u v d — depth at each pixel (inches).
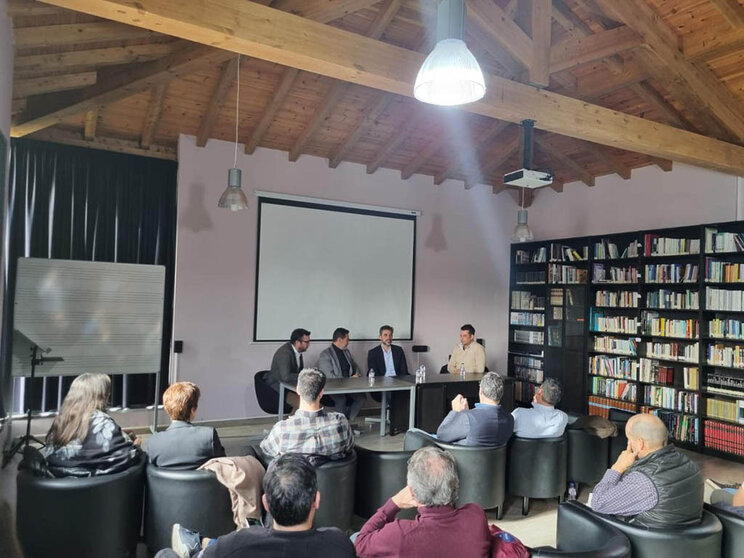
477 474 122.9
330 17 165.8
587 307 254.7
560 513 90.0
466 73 93.7
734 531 82.4
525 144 156.3
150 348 197.5
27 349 176.9
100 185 213.2
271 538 59.3
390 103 215.8
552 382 138.7
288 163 244.4
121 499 94.7
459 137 249.6
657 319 223.8
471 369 247.0
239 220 233.0
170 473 96.5
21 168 199.0
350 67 126.7
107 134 216.7
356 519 132.3
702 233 207.3
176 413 103.4
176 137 225.0
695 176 228.8
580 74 209.2
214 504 96.8
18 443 167.2
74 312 184.5
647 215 248.4
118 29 155.1
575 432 143.1
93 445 97.3
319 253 251.1
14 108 177.5
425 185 282.7
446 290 288.2
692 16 168.7
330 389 190.5
